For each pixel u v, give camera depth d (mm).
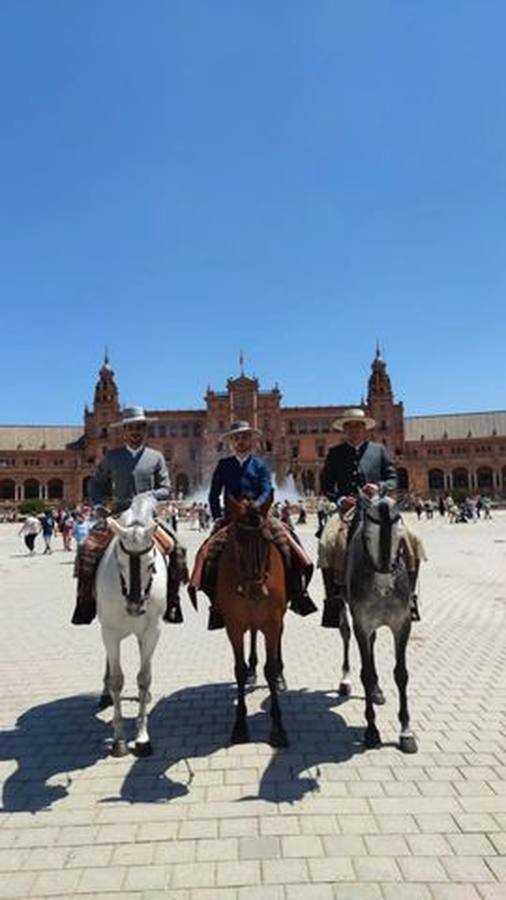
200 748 7027
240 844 5066
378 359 144125
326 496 8617
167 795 5934
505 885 4469
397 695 8789
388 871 4660
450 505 78938
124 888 4543
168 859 4891
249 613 7133
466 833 5152
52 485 141750
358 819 5406
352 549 7250
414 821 5352
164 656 11617
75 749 7109
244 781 6180
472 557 29453
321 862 4789
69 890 4539
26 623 15461
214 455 131750
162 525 7816
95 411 139750
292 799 5789
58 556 36656
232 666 10773
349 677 9578
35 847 5109
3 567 30438
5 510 123125
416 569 7590
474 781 6062
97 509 7762
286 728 7578
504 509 104375
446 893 4391
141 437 7914
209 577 7605
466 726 7500
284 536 7719
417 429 145625
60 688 9617
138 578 6270
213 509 7922
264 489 7664
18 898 4461
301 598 7816
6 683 9922
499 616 14703
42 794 6016
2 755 6969
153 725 7805
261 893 4438
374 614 6855
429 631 13070
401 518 7023
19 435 143875
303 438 134875
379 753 6754
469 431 141500
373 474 8328
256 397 133125
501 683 9242
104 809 5703
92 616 7730
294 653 11461
